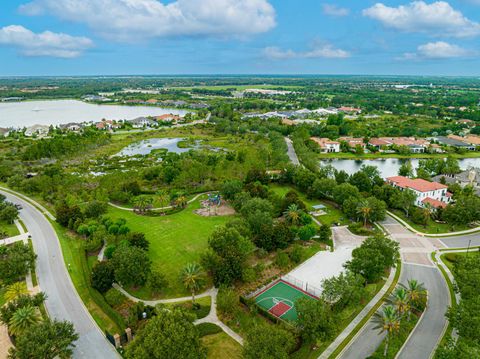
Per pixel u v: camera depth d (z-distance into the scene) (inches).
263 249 4256.9
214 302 3400.6
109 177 6417.3
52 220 5398.6
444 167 7790.4
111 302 3304.6
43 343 2488.9
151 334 2402.8
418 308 3304.6
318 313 2763.3
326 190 6112.2
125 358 2650.1
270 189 6658.5
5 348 2783.0
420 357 2733.8
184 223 5236.2
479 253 4015.8
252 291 3585.1
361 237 4854.8
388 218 5526.6
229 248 3821.4
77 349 2800.2
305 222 5049.2
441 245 4638.3
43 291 3567.9
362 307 3353.8
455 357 2336.4
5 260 3747.5
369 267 3577.8
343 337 2952.8
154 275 3444.9
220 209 5797.2
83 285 3676.2
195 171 6717.5
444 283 3764.8
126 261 3491.6
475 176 6820.9
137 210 5748.0
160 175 7180.1
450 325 3080.7
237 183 6013.8
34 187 6525.6
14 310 2938.0
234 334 2972.4
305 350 2758.4
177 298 3474.4
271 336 2431.1
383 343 2866.6
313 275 3912.4
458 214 5009.8
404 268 4065.0
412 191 5733.3
